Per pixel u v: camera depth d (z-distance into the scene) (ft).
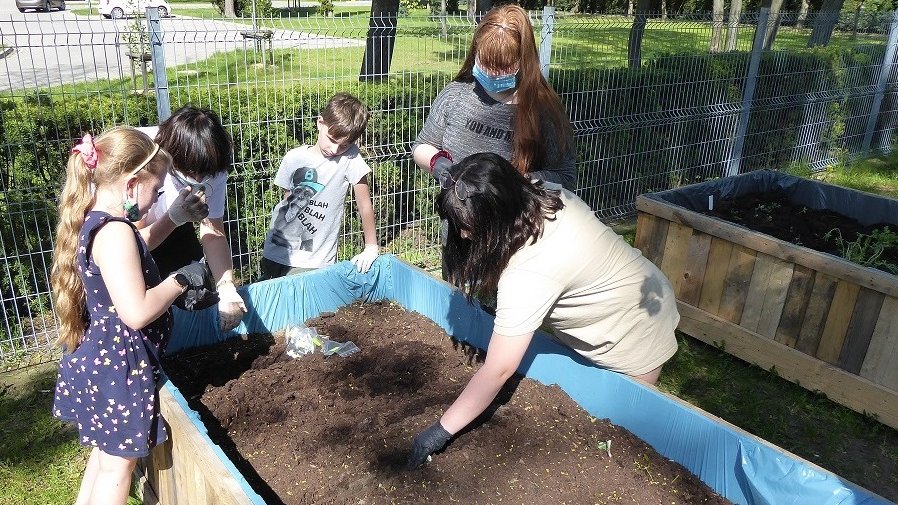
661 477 8.09
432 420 8.95
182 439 7.06
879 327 11.30
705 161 23.73
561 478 7.99
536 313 6.98
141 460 8.57
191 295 7.25
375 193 17.22
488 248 6.90
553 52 18.60
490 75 9.10
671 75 21.56
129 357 6.96
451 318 11.51
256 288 11.09
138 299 6.48
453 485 7.73
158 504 8.43
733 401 12.23
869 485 10.19
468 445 8.41
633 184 21.99
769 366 12.97
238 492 6.08
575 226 7.41
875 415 11.44
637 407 8.66
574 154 10.02
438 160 9.66
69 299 6.85
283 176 11.84
